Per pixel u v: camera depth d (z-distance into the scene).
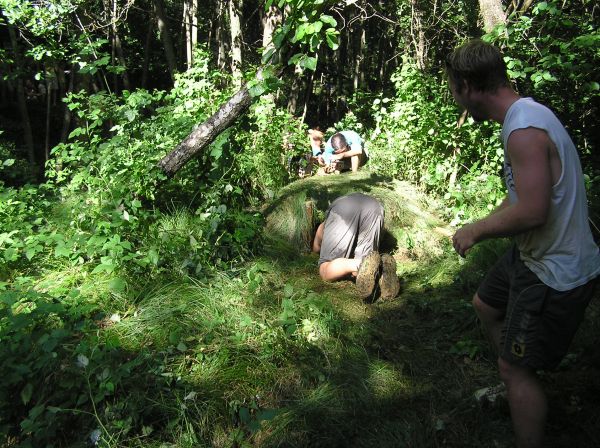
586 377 2.80
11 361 2.69
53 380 2.72
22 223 4.29
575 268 1.93
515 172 1.86
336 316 3.48
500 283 2.35
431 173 5.73
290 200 5.17
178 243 4.00
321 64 11.42
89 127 4.77
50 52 7.59
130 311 3.36
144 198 4.40
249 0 12.59
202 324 3.25
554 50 5.36
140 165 4.22
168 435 2.53
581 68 4.77
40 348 2.84
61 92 12.22
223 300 3.53
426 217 5.15
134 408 2.52
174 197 4.80
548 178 1.81
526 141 1.83
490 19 5.48
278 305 3.58
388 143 6.53
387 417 2.64
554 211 1.90
